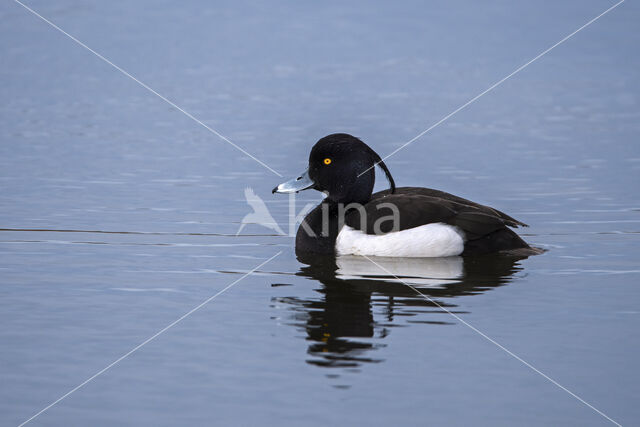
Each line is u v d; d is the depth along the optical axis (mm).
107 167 15531
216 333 8062
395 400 6699
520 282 9711
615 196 13750
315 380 7051
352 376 7129
